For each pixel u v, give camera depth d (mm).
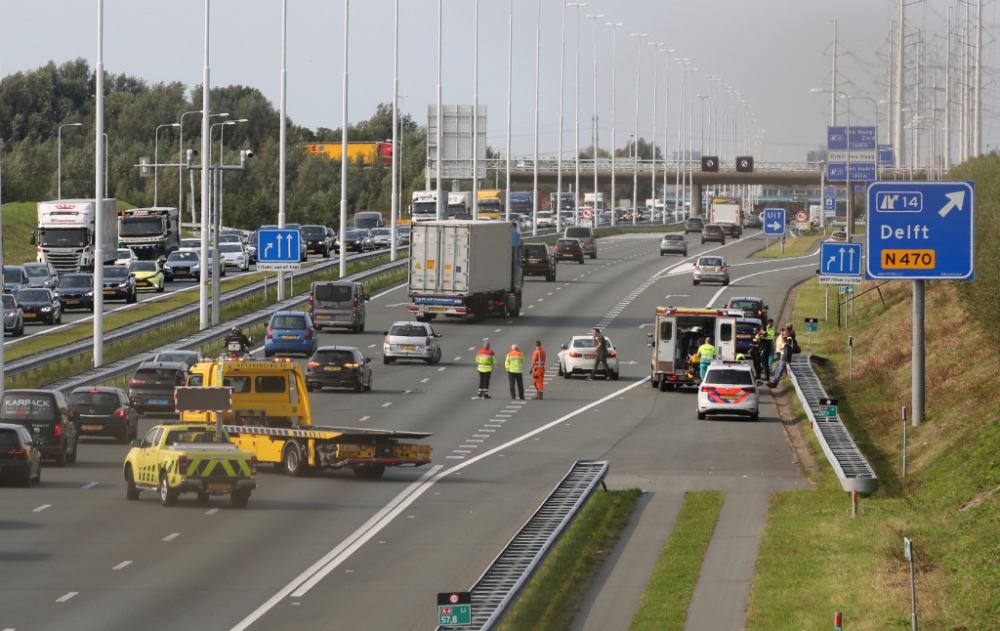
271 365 74688
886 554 47969
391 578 45562
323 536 52750
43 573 45312
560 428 87188
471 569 47156
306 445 68688
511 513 58562
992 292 73562
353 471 71000
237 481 58688
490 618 34969
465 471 71000
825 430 71875
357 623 39406
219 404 67062
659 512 59250
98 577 44906
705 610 41875
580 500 54125
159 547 50094
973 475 58281
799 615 40500
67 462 73875
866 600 42000
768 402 101875
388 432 67375
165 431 60500
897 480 65625
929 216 74812
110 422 81750
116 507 59031
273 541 51594
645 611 42000
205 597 42281
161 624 38750
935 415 78125
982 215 83938
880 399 91438
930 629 38750
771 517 57125
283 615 40188
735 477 68562
